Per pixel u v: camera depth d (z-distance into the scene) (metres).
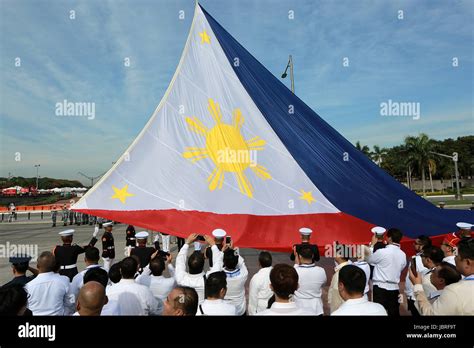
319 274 4.57
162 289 4.51
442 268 3.65
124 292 3.75
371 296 5.95
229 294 4.42
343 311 2.86
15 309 2.86
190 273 4.32
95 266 5.13
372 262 5.73
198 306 3.21
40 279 4.20
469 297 3.02
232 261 4.41
